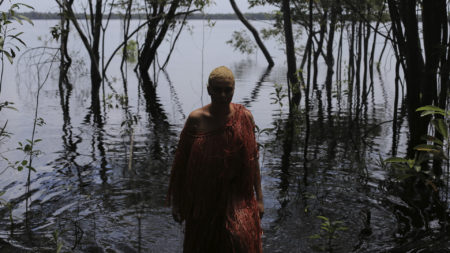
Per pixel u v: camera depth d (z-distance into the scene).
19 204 4.14
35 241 3.40
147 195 4.38
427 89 4.68
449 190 4.42
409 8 4.61
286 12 8.96
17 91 12.26
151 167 5.27
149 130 7.42
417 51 4.73
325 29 12.83
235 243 2.64
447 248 3.23
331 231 3.31
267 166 5.29
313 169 5.16
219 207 2.69
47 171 5.11
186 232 2.79
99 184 4.68
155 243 3.41
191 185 2.70
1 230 3.58
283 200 4.22
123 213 3.94
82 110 9.45
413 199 4.21
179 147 2.77
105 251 3.27
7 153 5.90
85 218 3.84
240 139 2.66
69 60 14.11
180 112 9.30
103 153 5.90
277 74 16.97
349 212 3.93
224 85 2.59
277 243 3.38
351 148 6.10
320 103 10.34
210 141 2.65
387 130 7.25
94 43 14.12
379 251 3.21
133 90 12.77
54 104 10.24
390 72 16.80
